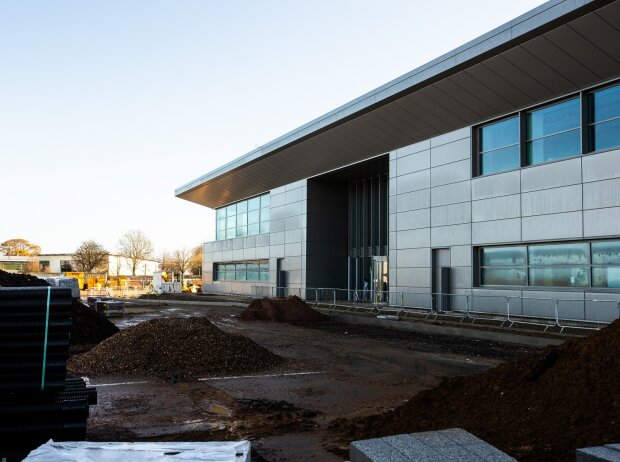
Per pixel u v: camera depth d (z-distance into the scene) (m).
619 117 17.67
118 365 12.44
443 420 6.60
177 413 8.71
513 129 21.50
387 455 4.27
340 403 9.45
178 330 13.80
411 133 25.88
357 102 26.38
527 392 6.42
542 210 19.84
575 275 18.80
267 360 13.49
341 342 18.22
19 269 117.00
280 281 38.91
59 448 3.87
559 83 18.94
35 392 5.79
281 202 39.78
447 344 17.53
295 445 6.93
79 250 91.50
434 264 24.97
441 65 21.31
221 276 52.00
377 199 34.31
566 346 7.10
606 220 17.62
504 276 21.61
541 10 17.39
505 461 4.17
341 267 37.12
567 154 19.27
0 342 5.76
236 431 7.63
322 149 31.67
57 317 5.90
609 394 5.63
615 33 16.31
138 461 3.61
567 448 4.88
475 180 22.80
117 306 30.69
